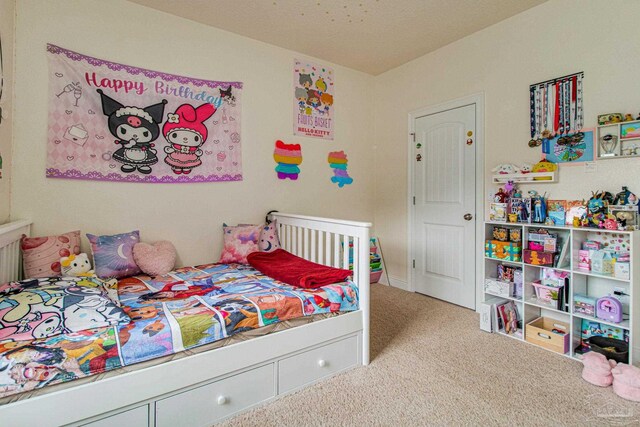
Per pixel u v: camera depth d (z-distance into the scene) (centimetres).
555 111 237
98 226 229
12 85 198
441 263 325
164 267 232
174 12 253
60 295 142
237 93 287
